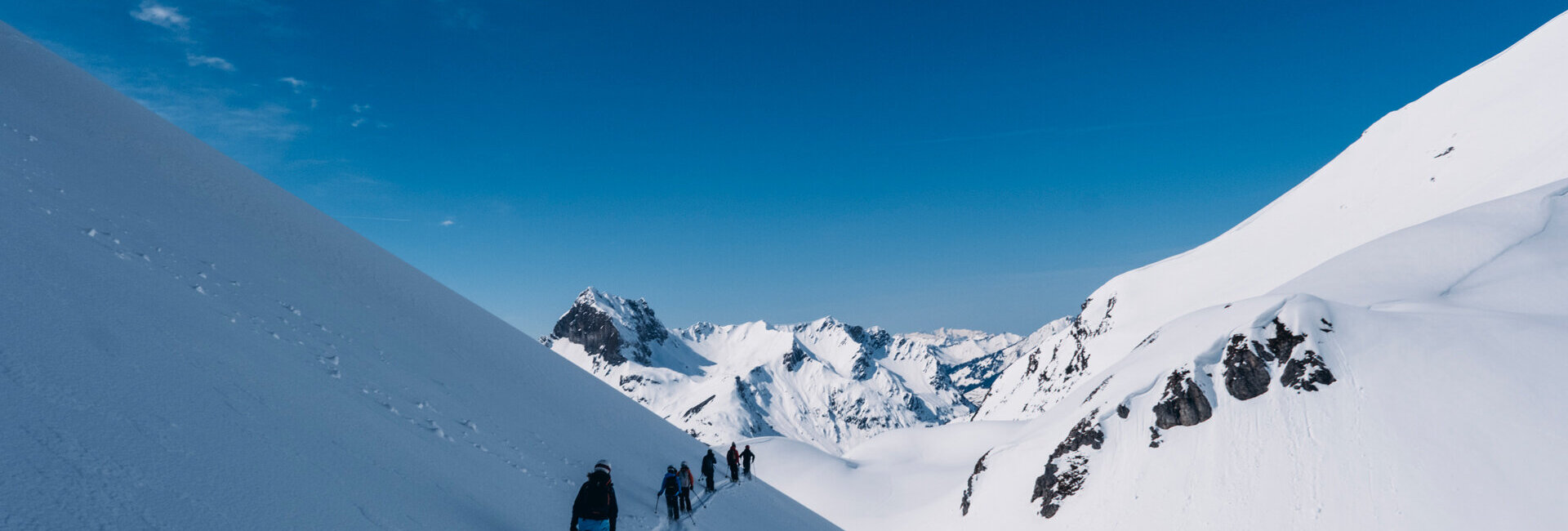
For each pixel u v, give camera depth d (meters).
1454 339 40.66
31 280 8.84
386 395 13.76
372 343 16.72
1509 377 36.62
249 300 14.41
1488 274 52.16
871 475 100.62
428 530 8.96
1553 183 64.50
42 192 13.53
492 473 13.17
